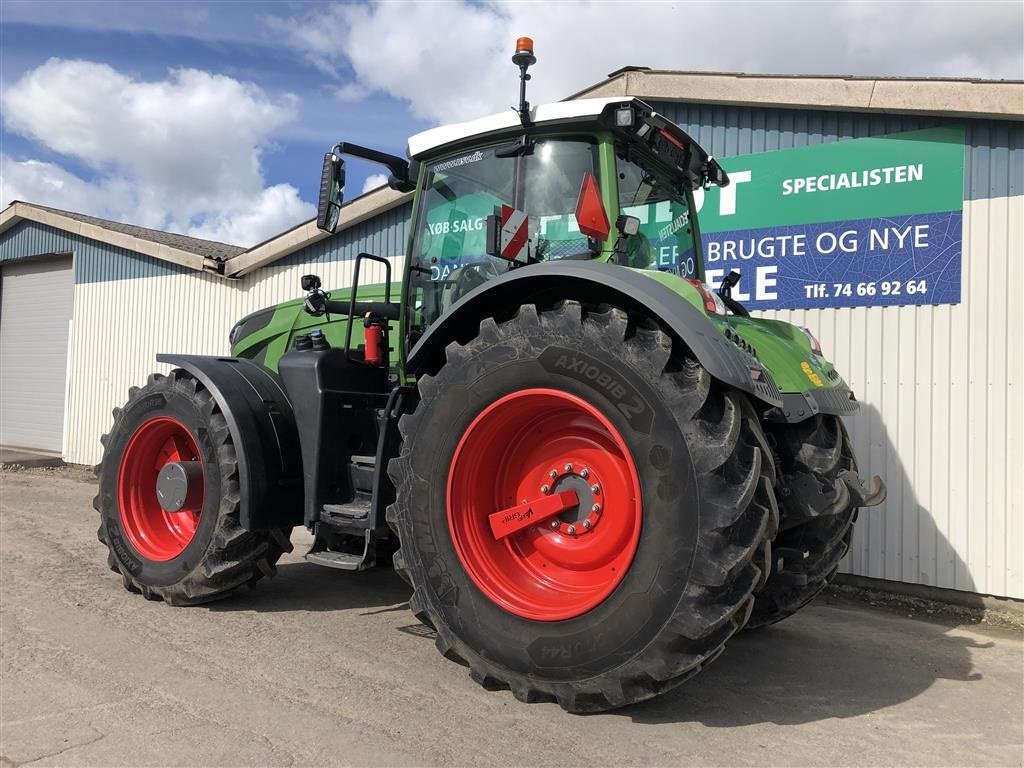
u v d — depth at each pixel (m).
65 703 2.84
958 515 5.13
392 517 3.18
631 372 2.68
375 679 3.14
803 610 4.87
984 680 3.54
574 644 2.69
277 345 4.97
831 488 3.09
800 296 5.74
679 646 2.53
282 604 4.29
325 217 3.80
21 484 9.31
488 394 2.96
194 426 4.09
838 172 5.59
